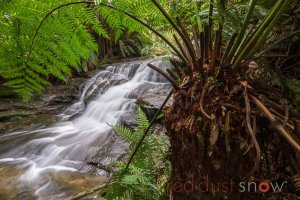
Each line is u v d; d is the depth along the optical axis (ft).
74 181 11.47
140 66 24.20
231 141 2.72
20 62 3.80
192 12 4.95
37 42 3.80
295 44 3.86
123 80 23.38
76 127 17.88
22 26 3.72
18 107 21.20
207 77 2.99
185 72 3.32
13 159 14.25
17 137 16.58
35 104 21.85
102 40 27.86
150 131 6.98
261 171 2.84
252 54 2.97
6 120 19.17
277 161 3.00
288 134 2.39
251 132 2.55
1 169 13.15
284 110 2.76
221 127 2.69
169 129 3.22
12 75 3.82
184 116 3.03
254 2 2.77
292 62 3.94
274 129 2.74
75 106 21.67
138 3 3.80
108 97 21.07
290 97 3.20
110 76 24.77
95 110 19.85
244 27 2.86
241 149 2.72
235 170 2.78
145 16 4.14
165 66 12.55
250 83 2.94
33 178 12.16
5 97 22.52
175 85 3.17
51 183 11.55
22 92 3.97
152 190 5.90
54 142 15.47
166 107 3.55
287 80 3.31
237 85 2.87
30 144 15.47
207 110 2.82
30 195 10.77
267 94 2.92
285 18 4.01
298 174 2.75
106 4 3.70
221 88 2.91
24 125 18.47
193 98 2.95
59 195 10.56
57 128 17.79
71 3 3.44
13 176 12.42
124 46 28.25
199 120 2.83
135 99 19.11
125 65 25.30
